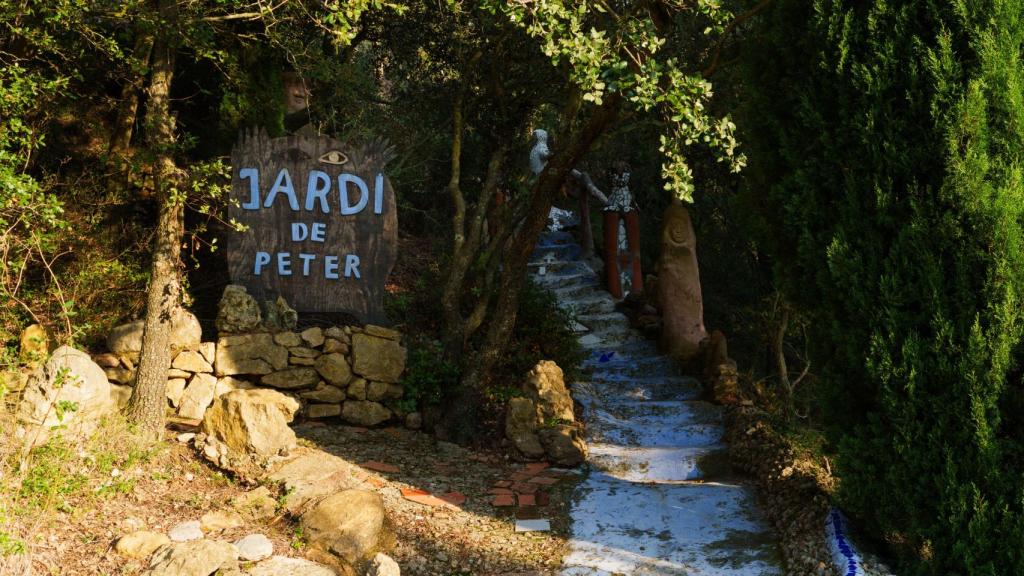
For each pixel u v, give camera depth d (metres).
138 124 10.27
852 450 5.34
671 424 9.06
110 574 4.81
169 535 5.34
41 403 5.78
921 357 5.02
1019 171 4.91
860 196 5.34
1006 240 4.83
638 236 12.64
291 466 6.38
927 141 5.04
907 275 5.09
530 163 10.86
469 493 7.02
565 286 12.71
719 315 13.96
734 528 6.39
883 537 5.52
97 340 8.24
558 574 5.73
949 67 4.96
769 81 5.97
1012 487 4.80
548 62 9.14
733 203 6.59
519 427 8.07
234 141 10.81
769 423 8.39
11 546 4.53
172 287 6.97
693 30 9.43
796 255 5.93
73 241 8.48
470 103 9.97
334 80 8.91
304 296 8.88
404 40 10.07
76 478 5.57
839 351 5.54
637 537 6.31
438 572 5.68
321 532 5.60
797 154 5.73
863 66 5.22
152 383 6.74
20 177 5.53
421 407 8.68
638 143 13.77
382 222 9.09
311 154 8.98
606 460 8.05
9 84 6.83
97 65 9.41
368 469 7.15
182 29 6.98
